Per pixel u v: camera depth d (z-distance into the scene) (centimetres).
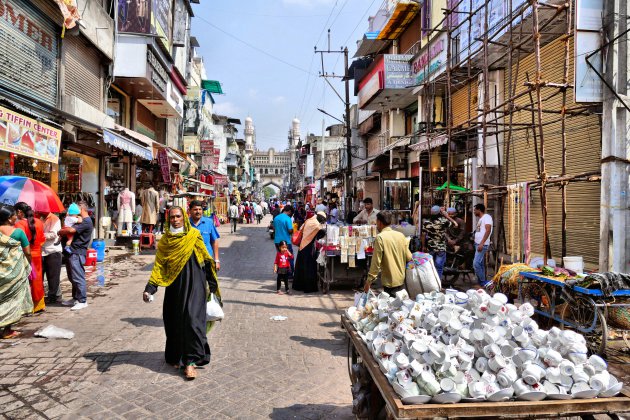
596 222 819
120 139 1120
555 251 934
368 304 363
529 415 227
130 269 1109
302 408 378
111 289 870
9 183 679
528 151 1036
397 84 1656
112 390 409
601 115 741
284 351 525
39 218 759
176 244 457
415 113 1903
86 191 1346
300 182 6719
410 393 234
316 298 834
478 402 231
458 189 1218
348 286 947
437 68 1409
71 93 1141
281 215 915
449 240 933
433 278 504
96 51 1283
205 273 478
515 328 273
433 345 258
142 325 621
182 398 394
